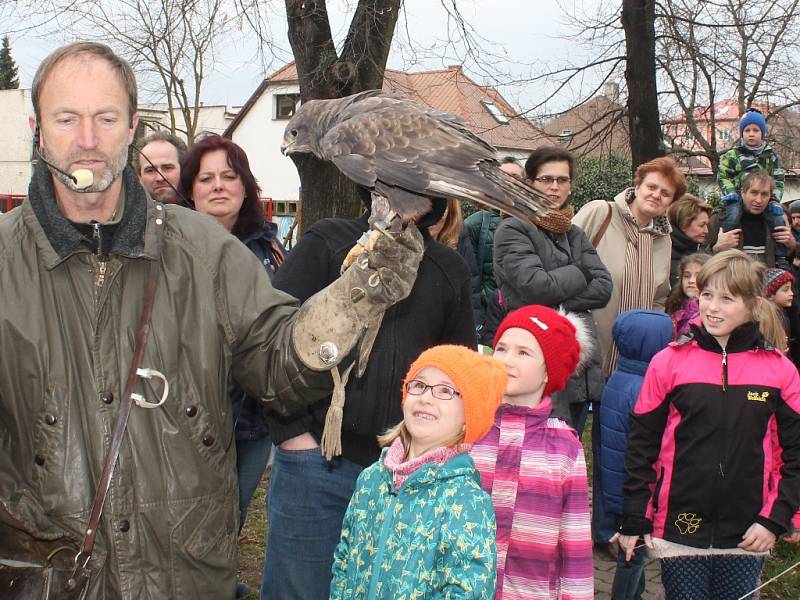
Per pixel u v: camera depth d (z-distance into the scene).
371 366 2.81
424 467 2.42
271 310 2.10
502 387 2.53
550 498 2.88
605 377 5.34
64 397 1.93
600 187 16.97
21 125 38.03
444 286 2.99
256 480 3.87
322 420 2.82
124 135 2.01
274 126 34.59
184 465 2.00
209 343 2.05
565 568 2.86
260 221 4.17
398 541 2.40
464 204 14.34
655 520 3.56
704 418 3.44
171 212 2.13
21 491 1.96
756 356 3.48
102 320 1.98
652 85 11.16
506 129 25.44
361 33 8.65
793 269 7.21
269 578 2.92
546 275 4.50
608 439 4.40
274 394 2.06
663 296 5.45
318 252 2.94
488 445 2.98
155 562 1.96
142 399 1.96
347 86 8.69
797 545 5.04
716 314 3.47
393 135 2.13
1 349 1.92
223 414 2.10
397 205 2.04
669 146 17.92
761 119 8.73
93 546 1.90
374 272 1.93
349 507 2.60
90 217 2.02
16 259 1.96
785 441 3.46
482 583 2.27
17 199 29.61
